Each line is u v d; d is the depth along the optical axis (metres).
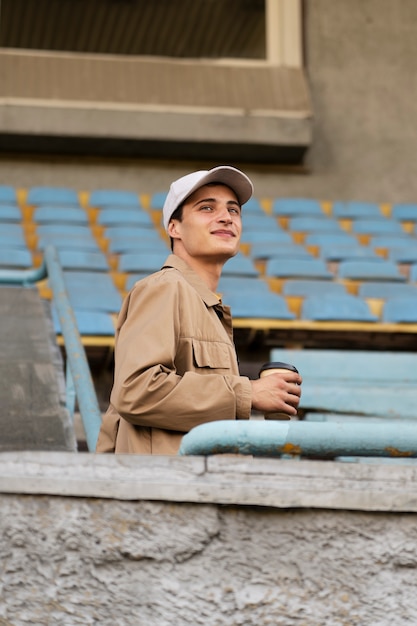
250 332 8.84
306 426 2.86
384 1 15.27
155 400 3.20
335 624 2.84
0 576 2.79
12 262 10.48
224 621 2.82
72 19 15.02
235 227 3.70
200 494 2.82
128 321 3.37
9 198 13.12
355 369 7.15
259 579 2.84
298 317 9.91
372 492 2.86
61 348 7.86
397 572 2.88
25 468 2.82
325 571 2.86
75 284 9.68
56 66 14.13
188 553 2.83
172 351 3.27
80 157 14.13
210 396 3.22
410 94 15.02
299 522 2.88
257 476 2.85
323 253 11.93
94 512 2.83
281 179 14.47
